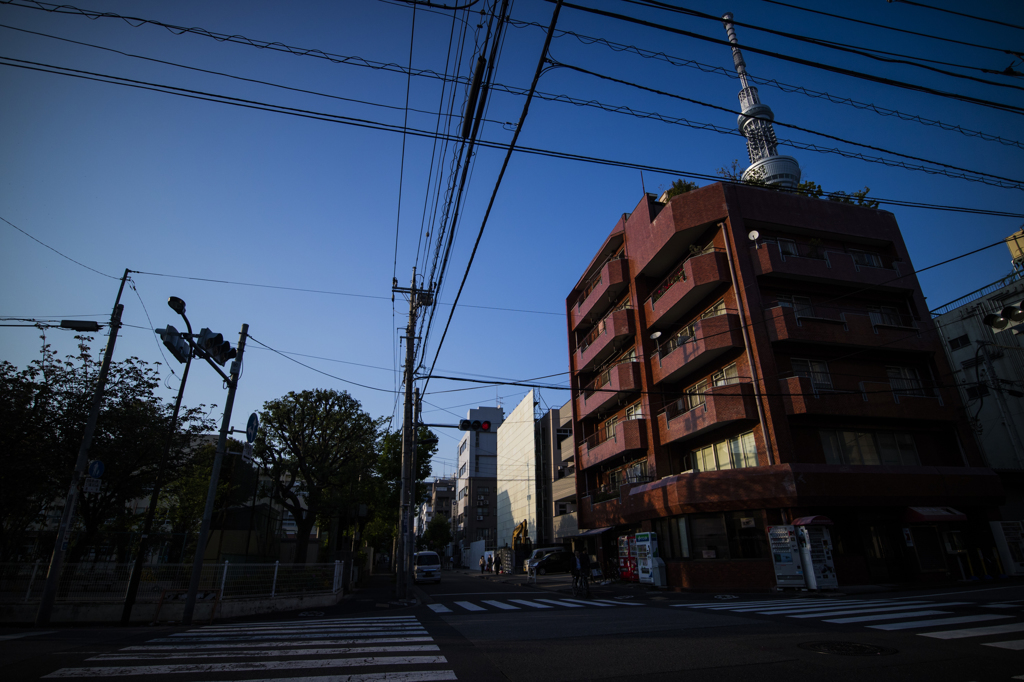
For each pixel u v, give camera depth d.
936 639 7.32
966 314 26.05
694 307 23.48
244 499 22.53
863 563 17.95
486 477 69.12
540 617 11.81
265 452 23.69
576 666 6.21
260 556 25.02
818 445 19.53
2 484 14.35
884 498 18.45
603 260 31.48
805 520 17.14
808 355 20.58
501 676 5.73
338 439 24.92
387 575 44.66
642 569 22.05
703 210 22.39
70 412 16.19
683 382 24.08
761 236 22.00
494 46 6.12
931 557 18.89
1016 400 23.72
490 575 38.84
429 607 15.66
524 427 46.06
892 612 10.41
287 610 14.87
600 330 29.23
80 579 12.56
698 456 22.94
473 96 6.54
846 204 23.73
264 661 6.59
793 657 6.46
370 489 27.66
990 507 20.17
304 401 24.67
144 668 6.16
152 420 17.61
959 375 26.16
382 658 6.77
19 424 14.86
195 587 12.32
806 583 16.92
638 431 24.94
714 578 18.97
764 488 18.14
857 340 20.62
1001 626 8.20
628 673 5.83
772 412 19.02
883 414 20.06
